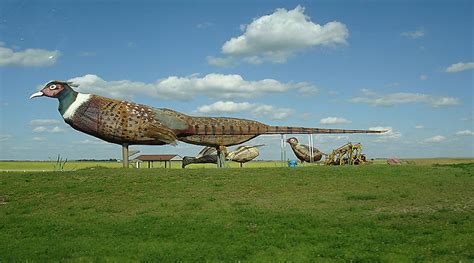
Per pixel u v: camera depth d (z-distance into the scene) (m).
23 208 25.66
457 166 41.16
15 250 17.16
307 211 23.64
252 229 19.88
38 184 30.88
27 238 19.34
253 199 26.89
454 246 16.47
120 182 31.06
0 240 18.97
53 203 26.62
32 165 82.31
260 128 43.19
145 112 38.38
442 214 22.31
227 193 28.25
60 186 30.20
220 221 21.55
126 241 18.34
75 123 37.47
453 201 25.70
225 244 17.50
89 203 26.42
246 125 42.69
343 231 19.23
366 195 27.20
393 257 15.29
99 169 35.22
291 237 18.28
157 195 27.83
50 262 15.41
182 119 40.31
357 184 30.50
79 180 31.78
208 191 28.72
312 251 16.23
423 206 24.55
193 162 45.16
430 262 14.70
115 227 20.94
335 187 29.73
